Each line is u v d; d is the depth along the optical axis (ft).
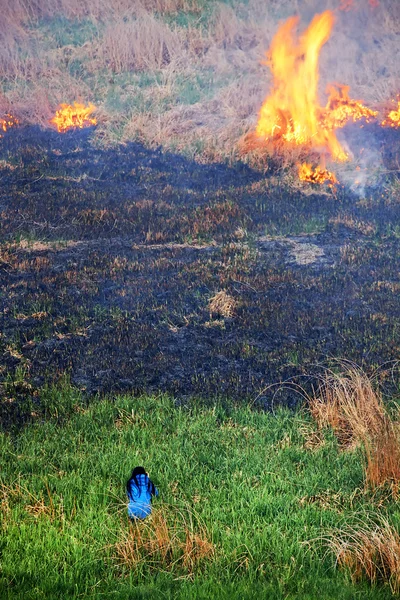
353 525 48.16
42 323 78.48
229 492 51.88
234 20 163.94
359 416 60.23
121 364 71.26
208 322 79.10
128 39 155.43
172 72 150.00
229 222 102.83
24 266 90.89
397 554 43.98
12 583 41.78
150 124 134.10
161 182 116.88
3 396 65.92
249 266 91.30
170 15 168.86
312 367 70.64
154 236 99.45
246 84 144.05
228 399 65.82
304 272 89.97
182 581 42.39
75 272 89.51
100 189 113.80
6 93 142.41
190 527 46.57
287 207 107.65
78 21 166.71
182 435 59.62
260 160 122.42
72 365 71.05
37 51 155.84
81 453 56.90
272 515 49.32
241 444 58.90
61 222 103.45
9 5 165.78
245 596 40.01
